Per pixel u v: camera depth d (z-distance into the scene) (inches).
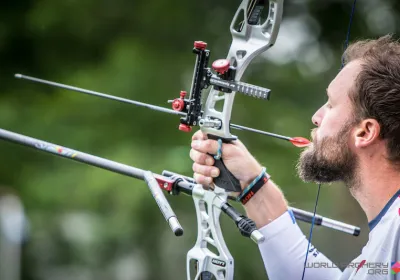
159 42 1011.3
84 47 1047.6
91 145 941.2
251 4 282.4
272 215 310.7
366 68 270.2
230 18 1013.2
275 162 914.1
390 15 952.3
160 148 935.0
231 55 285.7
